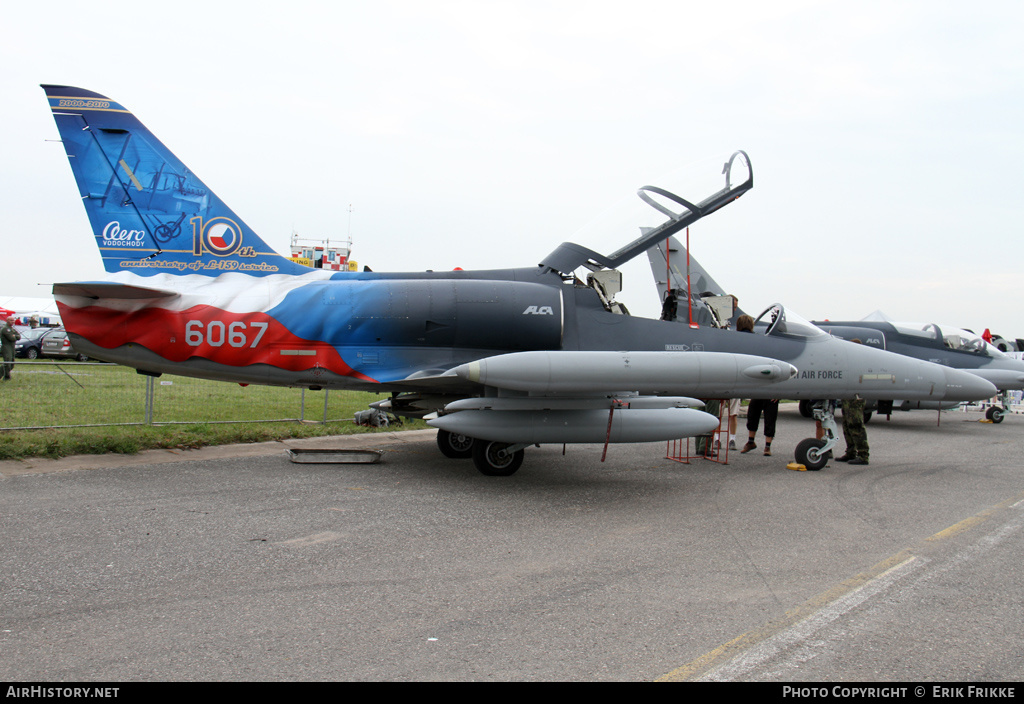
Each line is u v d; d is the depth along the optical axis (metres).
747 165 8.16
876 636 3.28
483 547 4.62
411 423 11.00
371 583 3.88
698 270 13.28
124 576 3.89
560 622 3.37
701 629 3.32
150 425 8.88
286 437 9.36
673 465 8.23
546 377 6.34
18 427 8.20
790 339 8.48
